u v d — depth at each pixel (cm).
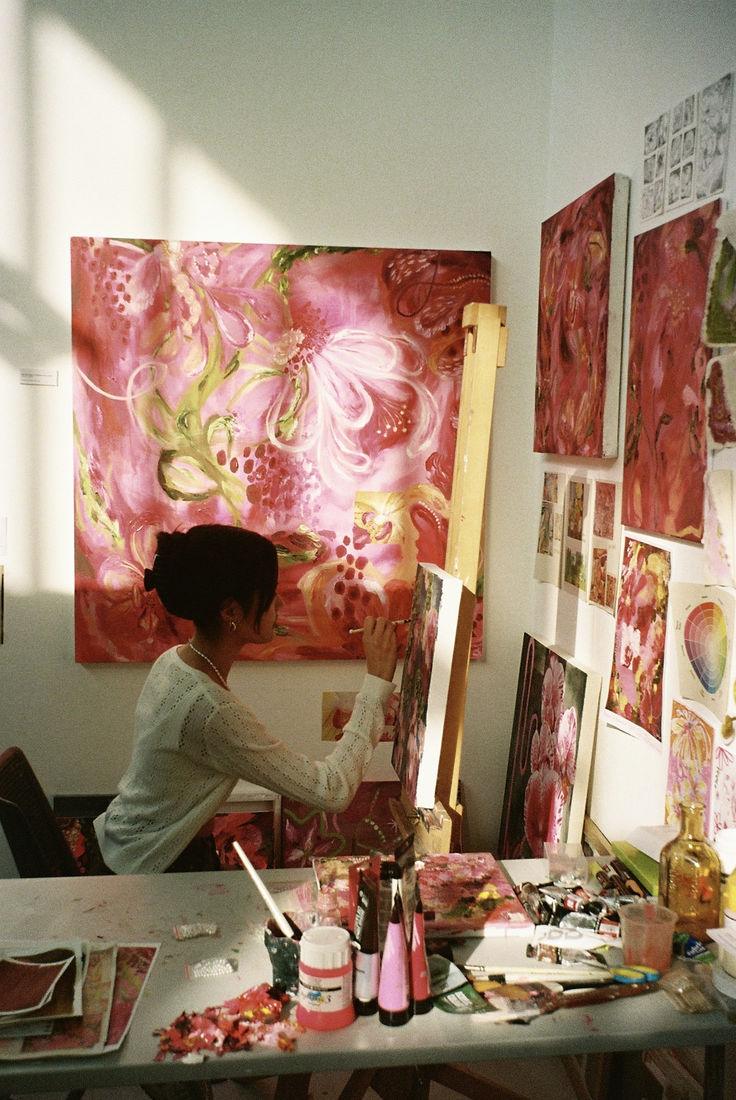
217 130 286
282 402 293
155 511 293
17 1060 136
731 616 178
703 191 190
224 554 199
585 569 257
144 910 180
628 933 163
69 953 158
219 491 294
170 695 200
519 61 292
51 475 292
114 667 299
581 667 249
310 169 290
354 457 297
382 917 150
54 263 286
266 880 193
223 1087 244
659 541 212
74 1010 144
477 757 313
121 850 207
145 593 295
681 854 169
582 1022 147
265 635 211
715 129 185
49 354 288
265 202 290
